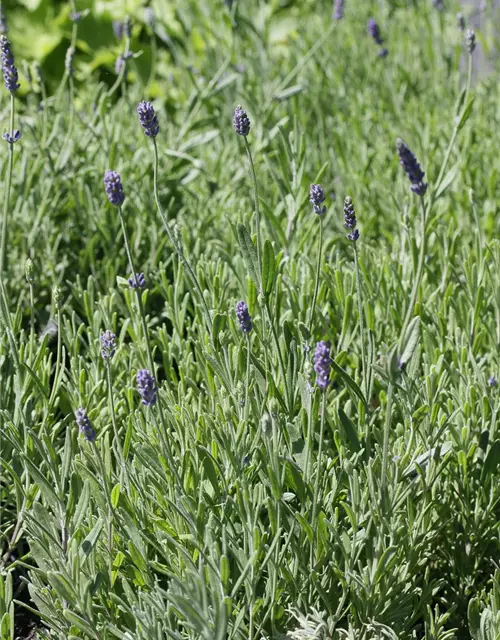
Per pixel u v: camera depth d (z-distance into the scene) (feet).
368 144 21.65
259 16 27.61
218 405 10.09
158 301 15.87
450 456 10.14
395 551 9.11
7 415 10.44
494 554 11.30
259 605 8.75
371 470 9.04
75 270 16.67
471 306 13.15
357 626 9.59
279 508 8.87
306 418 9.96
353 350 13.15
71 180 16.94
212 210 17.48
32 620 11.06
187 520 8.98
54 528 9.00
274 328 10.38
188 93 24.82
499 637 9.10
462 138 19.44
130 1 28.63
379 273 14.12
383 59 23.98
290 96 21.16
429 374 11.15
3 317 11.50
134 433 10.89
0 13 17.72
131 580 9.45
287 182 14.47
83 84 27.91
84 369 12.05
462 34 23.18
